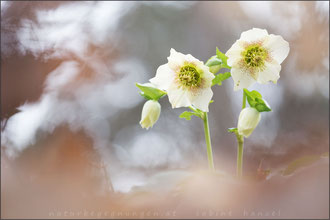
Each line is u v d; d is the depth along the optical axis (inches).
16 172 51.7
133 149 95.4
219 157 83.9
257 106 51.6
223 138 97.4
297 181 47.4
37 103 58.6
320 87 86.7
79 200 49.1
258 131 84.4
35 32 60.4
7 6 60.4
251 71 51.6
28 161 53.6
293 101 88.1
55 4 62.7
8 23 59.9
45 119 58.4
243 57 51.6
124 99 97.7
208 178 48.3
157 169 72.9
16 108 57.7
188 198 48.0
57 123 58.6
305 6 90.4
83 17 68.6
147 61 109.8
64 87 61.2
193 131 100.5
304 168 47.6
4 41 59.1
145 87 52.9
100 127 81.4
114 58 86.0
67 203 49.1
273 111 88.8
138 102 103.3
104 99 85.7
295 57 90.0
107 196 49.2
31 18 60.6
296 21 91.9
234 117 100.7
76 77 63.1
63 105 60.3
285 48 51.5
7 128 57.0
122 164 79.6
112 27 96.0
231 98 103.1
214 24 111.3
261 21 100.0
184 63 52.0
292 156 63.3
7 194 49.4
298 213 47.2
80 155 54.1
